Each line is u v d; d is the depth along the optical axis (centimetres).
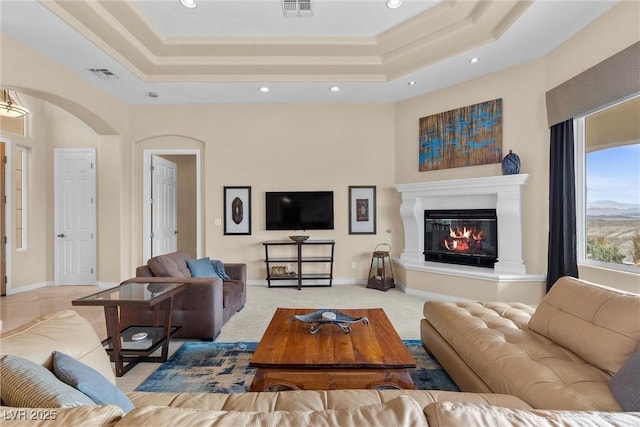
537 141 390
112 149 518
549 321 192
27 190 511
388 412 70
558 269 356
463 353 195
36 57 357
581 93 324
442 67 408
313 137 538
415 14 334
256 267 537
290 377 164
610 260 319
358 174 538
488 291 394
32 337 121
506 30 330
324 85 463
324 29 361
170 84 453
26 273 504
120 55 384
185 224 698
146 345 252
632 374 126
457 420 68
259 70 431
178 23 347
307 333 207
